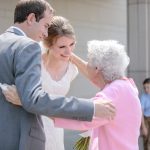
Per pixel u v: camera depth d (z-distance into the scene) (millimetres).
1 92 2732
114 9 11961
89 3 11242
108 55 2896
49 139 3631
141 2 9719
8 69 2699
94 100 2701
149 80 9219
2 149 2725
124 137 2818
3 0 9164
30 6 2852
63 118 2648
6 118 2723
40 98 2547
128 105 2834
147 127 9102
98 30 11500
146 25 9727
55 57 3689
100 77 2957
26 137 2707
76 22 10898
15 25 2887
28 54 2643
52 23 3582
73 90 10664
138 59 9758
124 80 2920
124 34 12156
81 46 11008
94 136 2891
